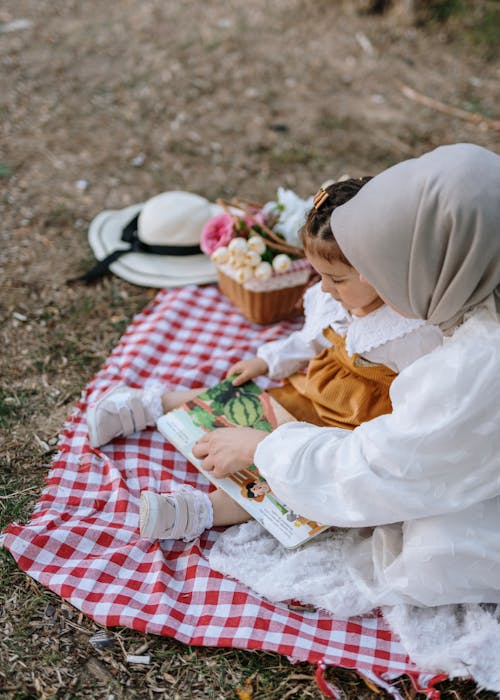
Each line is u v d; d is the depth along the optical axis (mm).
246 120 3885
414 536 1559
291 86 4227
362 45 4711
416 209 1403
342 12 5066
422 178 1404
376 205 1443
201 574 1716
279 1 5168
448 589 1556
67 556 1740
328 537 1773
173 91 4094
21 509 1882
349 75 4387
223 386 2072
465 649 1517
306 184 3424
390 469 1505
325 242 1620
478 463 1468
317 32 4832
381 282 1498
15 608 1655
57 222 3066
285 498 1646
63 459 2002
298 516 1746
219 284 2658
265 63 4430
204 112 3930
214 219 2547
